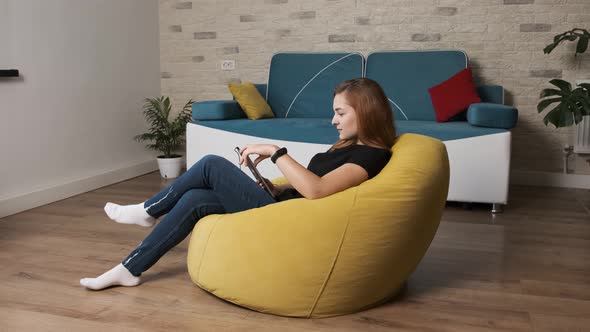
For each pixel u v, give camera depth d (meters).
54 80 3.69
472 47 4.35
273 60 4.65
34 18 3.48
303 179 1.73
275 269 1.81
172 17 5.02
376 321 1.84
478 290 2.14
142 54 4.78
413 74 4.26
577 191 4.12
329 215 1.73
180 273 2.28
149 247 2.08
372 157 1.82
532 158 4.36
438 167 1.86
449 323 1.84
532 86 4.28
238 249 1.86
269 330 1.76
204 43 4.97
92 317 1.85
